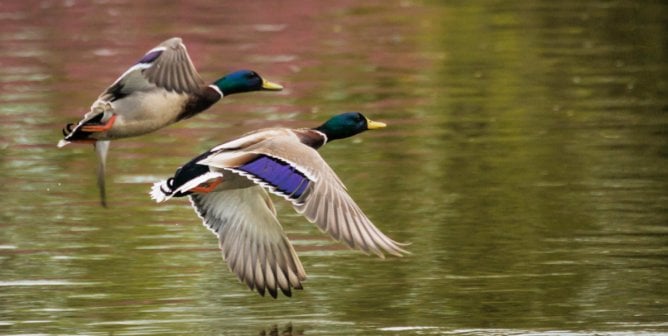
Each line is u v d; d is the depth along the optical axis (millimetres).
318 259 12656
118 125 9445
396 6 29078
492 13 27750
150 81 9477
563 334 10539
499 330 10641
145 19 27547
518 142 17375
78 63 23047
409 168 16078
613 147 17047
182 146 17250
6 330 10664
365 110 19312
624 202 14508
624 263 12438
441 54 23609
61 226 13711
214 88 10094
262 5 29156
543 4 28766
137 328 10742
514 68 22250
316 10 28641
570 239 13156
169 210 14359
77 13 28297
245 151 8477
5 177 15703
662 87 20578
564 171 15859
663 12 27281
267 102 19953
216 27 26594
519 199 14727
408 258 12648
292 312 11125
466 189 15141
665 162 16234
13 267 12352
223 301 11438
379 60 23125
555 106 19484
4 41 25156
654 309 11117
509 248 12922
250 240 9516
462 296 11523
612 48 23812
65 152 16938
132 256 12727
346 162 16422
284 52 23984
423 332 10609
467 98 20078
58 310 11180
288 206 14617
